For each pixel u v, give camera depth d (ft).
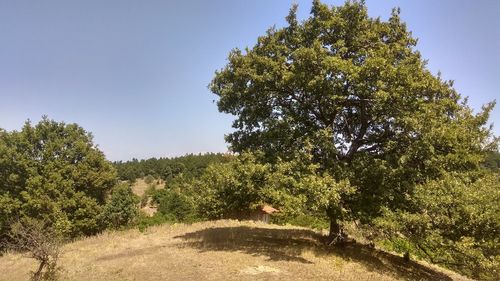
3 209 115.85
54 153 129.49
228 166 58.80
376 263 56.85
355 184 54.29
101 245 76.38
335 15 59.16
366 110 58.03
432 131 50.08
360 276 46.42
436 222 48.21
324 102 57.36
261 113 63.52
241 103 63.57
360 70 50.70
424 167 55.88
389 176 53.83
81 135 139.23
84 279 47.24
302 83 55.72
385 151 58.29
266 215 139.74
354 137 63.57
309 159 53.01
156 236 82.12
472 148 59.06
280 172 51.37
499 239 47.09
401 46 60.90
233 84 63.72
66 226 116.47
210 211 66.28
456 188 47.34
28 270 59.93
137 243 74.74
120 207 176.45
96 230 131.75
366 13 59.98
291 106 62.39
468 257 48.11
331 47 57.57
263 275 44.78
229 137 67.21
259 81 58.39
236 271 46.60
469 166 57.21
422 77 55.11
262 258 52.34
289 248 58.44
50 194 122.62
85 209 126.52
